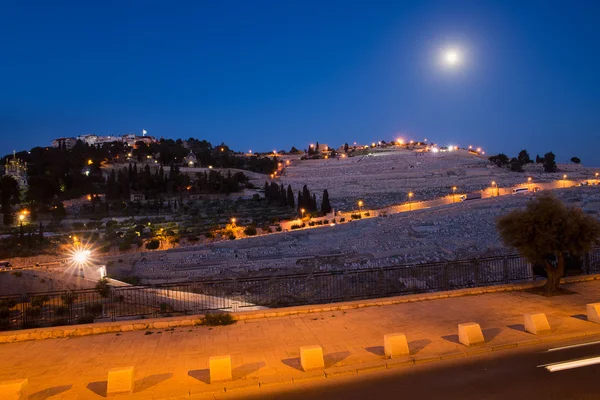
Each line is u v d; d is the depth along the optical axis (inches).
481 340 464.4
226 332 539.2
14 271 1526.8
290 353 459.2
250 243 2263.8
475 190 4269.2
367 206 3964.1
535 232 668.7
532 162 5753.0
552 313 573.3
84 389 386.3
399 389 364.2
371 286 1045.8
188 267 1941.4
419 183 4813.0
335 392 364.8
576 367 395.5
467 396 343.9
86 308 896.9
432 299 668.1
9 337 522.9
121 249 2265.0
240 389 378.0
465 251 1800.0
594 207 2329.0
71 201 3986.2
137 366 435.8
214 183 4633.4
